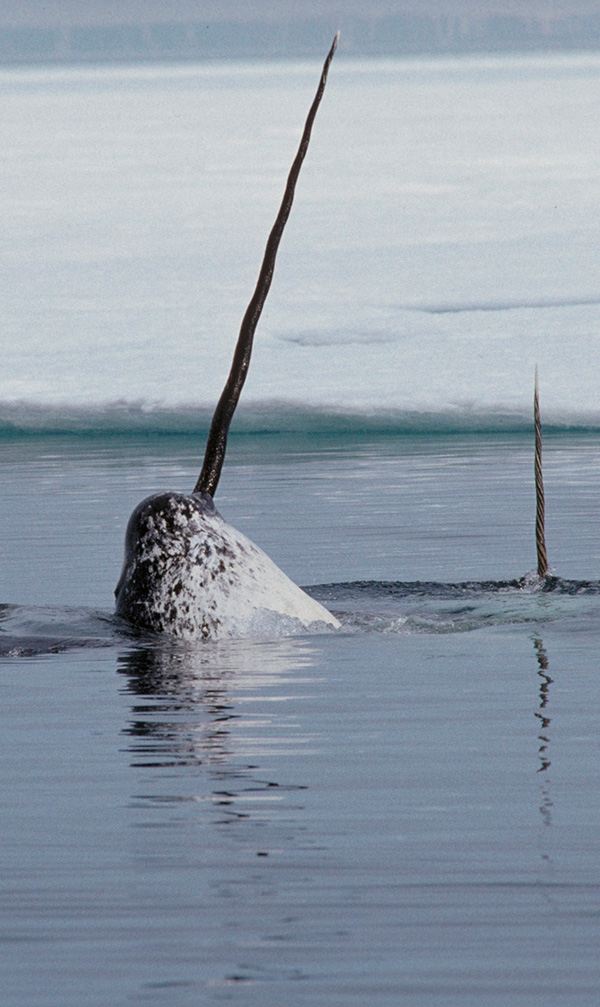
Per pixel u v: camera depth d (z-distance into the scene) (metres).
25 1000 11.62
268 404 70.38
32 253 115.00
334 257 111.88
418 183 147.62
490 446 59.12
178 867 14.36
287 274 105.50
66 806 16.28
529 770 17.41
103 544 36.12
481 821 15.62
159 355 82.81
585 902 13.41
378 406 69.25
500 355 80.75
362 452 57.81
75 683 22.22
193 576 25.47
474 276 104.00
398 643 25.05
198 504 26.12
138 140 195.00
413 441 62.16
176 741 18.89
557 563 33.22
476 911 13.24
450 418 67.81
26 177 157.62
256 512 41.41
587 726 19.36
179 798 16.50
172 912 13.28
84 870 14.32
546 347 82.06
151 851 14.80
